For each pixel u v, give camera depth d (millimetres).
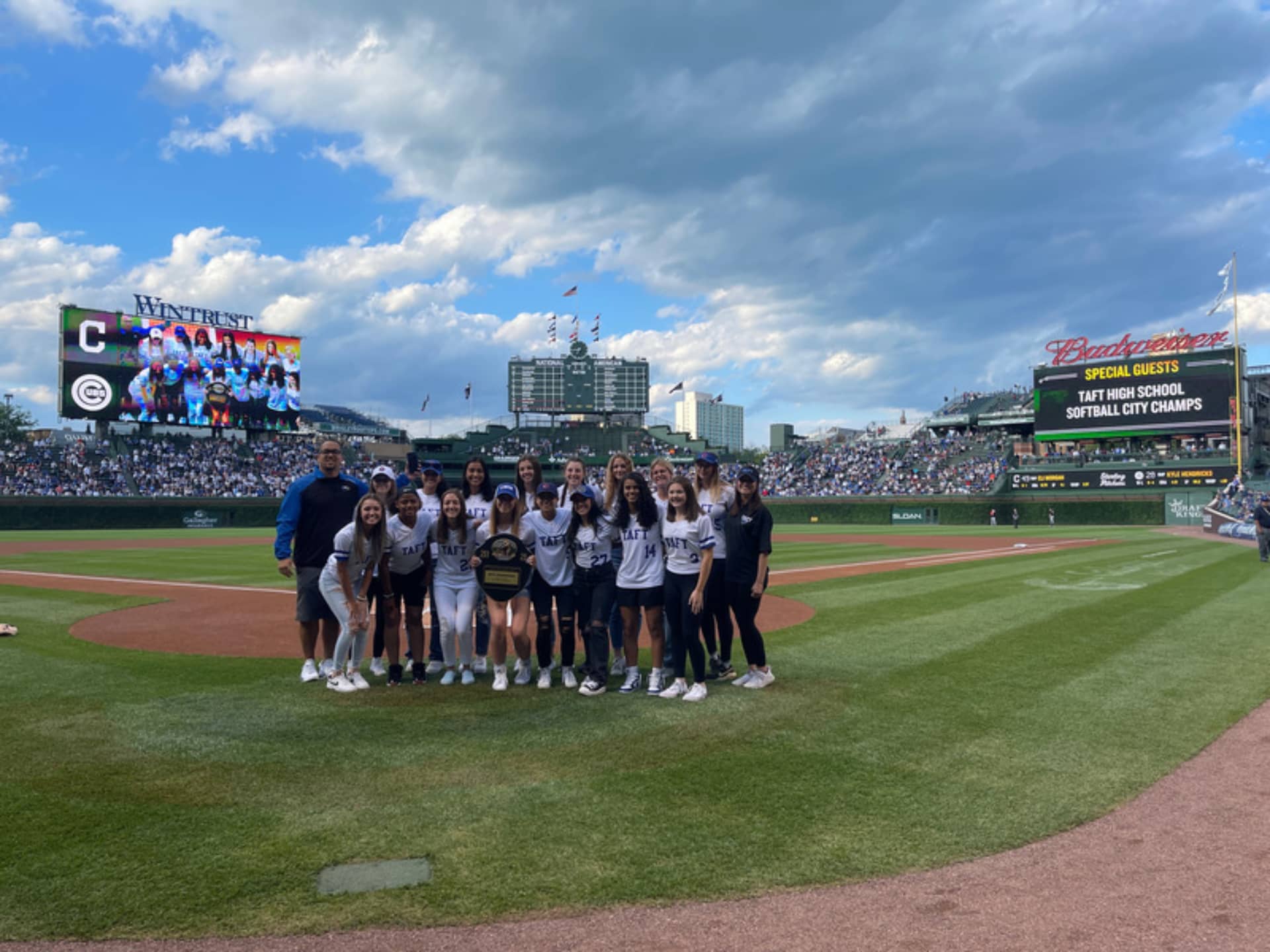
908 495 57875
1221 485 48750
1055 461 56656
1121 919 3203
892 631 9820
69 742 5465
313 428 100000
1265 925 3148
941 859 3732
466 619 7312
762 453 93812
